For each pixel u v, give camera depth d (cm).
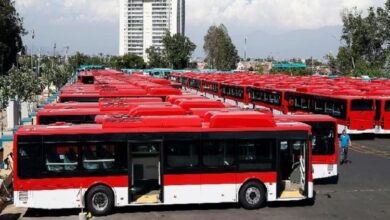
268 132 1911
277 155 1917
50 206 1798
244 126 1906
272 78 7188
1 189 1892
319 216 1806
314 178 2331
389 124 3850
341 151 2948
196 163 1875
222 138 1886
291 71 12469
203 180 1877
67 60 13512
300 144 1953
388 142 3753
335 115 3928
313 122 2314
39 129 1816
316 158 2309
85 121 2348
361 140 3862
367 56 10712
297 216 1808
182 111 2086
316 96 4191
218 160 1891
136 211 1892
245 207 1908
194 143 1873
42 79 7712
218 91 7256
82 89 3616
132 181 1855
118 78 6056
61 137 1803
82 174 1816
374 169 2698
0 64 9275
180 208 1936
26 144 1784
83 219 1706
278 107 4944
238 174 1898
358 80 6662
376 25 10406
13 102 3950
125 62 16225
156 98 2975
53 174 1797
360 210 1888
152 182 1898
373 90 4291
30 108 5200
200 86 8575
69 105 2619
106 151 1834
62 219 1783
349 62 10819
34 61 11644
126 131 1838
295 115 2395
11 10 9619
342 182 2377
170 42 16350
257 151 1916
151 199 1873
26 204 1784
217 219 1770
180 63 16400
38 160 1791
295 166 2006
